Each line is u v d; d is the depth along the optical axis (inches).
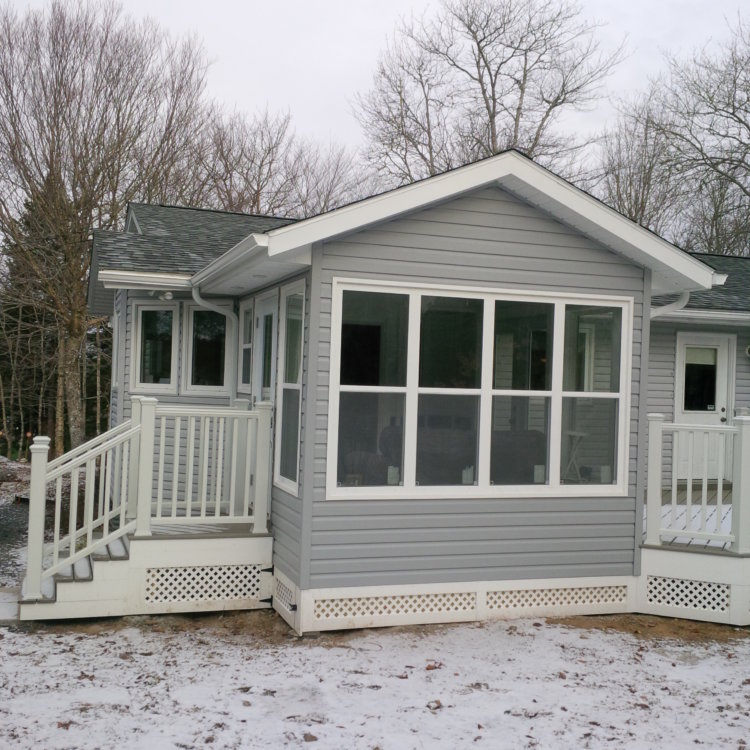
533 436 275.7
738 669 232.4
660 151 961.5
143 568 271.1
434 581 264.5
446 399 266.4
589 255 281.1
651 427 287.4
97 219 866.8
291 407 276.2
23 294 860.6
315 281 250.8
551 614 278.7
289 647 243.0
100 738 174.4
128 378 401.4
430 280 263.1
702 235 983.0
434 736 181.3
